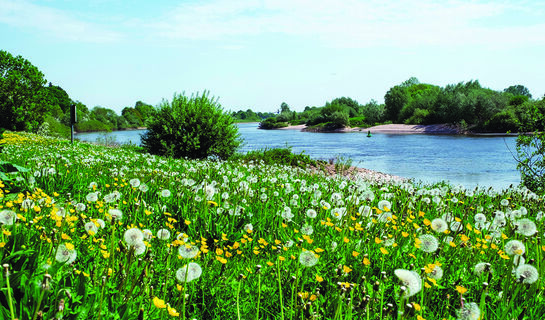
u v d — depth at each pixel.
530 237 4.02
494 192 9.13
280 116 141.62
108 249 3.38
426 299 2.97
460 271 3.55
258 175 10.91
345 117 95.12
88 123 88.81
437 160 27.41
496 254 3.87
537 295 3.02
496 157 28.64
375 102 115.75
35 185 5.98
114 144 29.48
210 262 3.48
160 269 3.26
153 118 20.17
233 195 6.07
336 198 5.50
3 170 6.18
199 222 4.65
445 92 96.69
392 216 4.92
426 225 4.69
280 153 19.98
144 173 8.03
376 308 2.73
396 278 3.36
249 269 3.36
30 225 3.39
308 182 10.38
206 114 19.98
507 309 2.60
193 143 19.52
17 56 39.44
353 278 3.43
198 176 8.45
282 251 3.95
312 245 4.11
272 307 2.98
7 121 38.25
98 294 2.46
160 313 2.60
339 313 2.49
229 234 4.36
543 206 7.30
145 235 3.41
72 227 3.72
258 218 5.07
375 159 28.61
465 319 2.31
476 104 77.44
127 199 5.48
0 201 4.54
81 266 3.00
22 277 2.34
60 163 8.27
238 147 21.44
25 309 2.10
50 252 2.82
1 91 37.78
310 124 113.00
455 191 9.27
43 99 41.00
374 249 3.98
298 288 3.20
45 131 43.03
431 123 87.69
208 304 2.91
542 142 11.10
